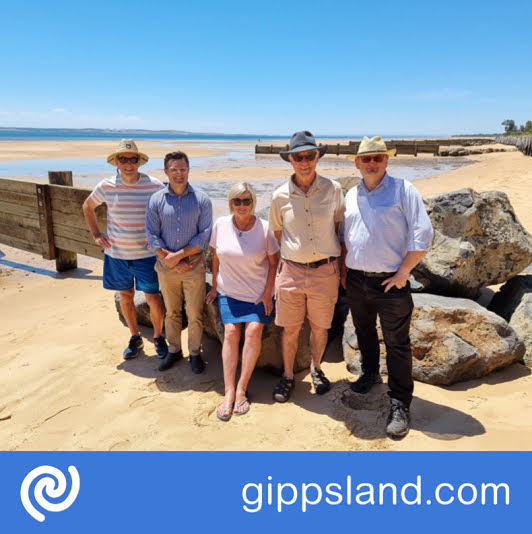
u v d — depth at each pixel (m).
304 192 3.04
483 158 29.75
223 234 3.50
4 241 7.86
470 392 3.32
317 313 3.31
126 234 3.84
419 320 3.51
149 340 4.57
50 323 5.04
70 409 3.37
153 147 58.47
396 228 2.78
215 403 3.41
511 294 4.06
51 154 35.22
